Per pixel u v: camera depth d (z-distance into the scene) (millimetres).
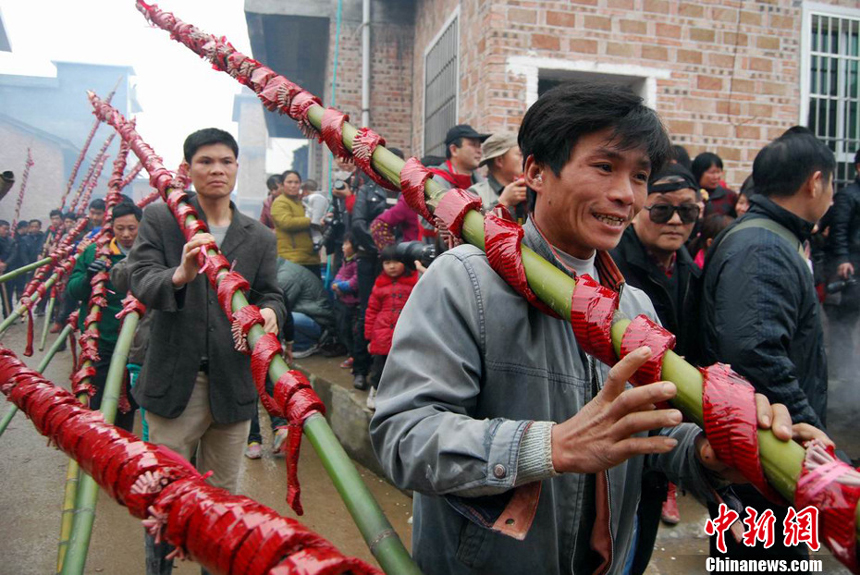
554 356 1085
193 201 2389
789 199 1929
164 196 1790
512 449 870
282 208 5883
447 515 1106
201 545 646
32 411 947
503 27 5125
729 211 4250
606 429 800
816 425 1750
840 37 5926
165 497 705
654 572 2723
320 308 5492
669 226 2229
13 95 21297
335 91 8211
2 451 4215
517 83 5164
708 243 3441
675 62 5461
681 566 2773
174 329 2240
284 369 1112
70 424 881
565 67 5238
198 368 2279
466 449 895
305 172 20766
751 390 739
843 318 4449
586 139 996
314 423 998
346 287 4914
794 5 5703
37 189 19203
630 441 796
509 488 874
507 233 986
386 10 8141
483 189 3211
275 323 2191
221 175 2312
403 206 4207
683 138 5523
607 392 802
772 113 5707
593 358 1147
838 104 5980
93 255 3734
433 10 7078
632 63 5367
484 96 5250
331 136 1214
